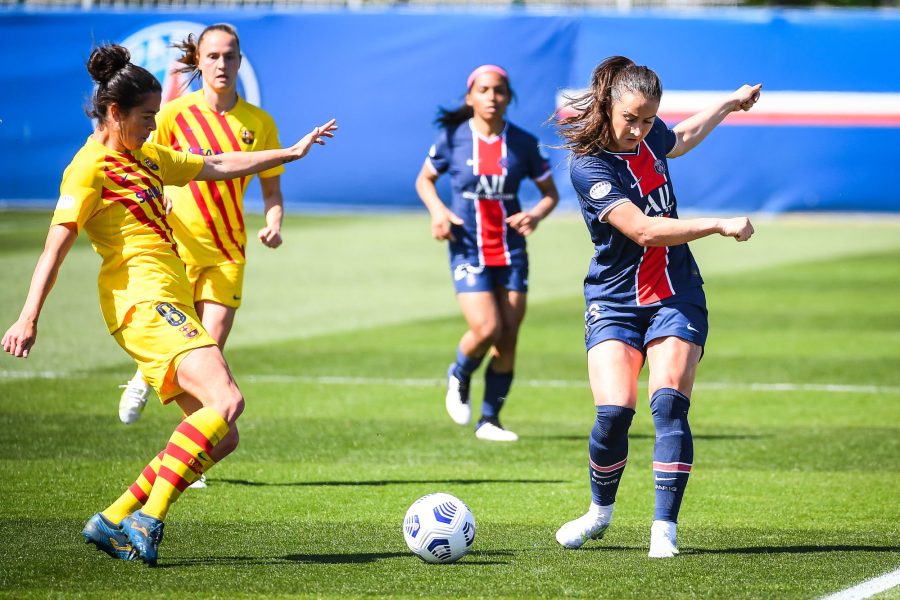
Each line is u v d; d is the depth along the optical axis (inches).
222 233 887.1
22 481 859.4
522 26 2795.3
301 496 832.9
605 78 661.3
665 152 698.2
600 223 674.2
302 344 1537.9
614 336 676.1
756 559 658.8
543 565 648.4
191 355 645.3
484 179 1061.1
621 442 670.5
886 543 700.7
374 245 2453.2
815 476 903.1
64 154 2864.2
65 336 1550.2
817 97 2787.9
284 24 2824.8
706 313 684.1
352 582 610.9
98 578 613.9
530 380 1352.1
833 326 1686.8
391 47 2822.3
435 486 870.4
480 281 1051.9
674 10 2834.6
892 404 1199.6
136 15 2824.8
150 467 656.4
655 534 665.6
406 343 1549.0
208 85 912.3
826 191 2819.9
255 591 593.3
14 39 2832.2
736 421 1123.9
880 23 2760.8
